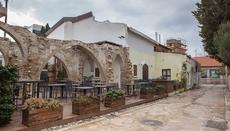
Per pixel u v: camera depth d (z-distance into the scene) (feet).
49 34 71.26
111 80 50.60
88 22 61.77
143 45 67.41
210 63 146.82
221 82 138.10
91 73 55.83
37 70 40.22
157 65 75.61
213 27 47.09
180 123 25.64
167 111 33.35
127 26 56.44
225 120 27.66
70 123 23.93
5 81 19.77
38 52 40.55
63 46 44.01
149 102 43.32
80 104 25.76
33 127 20.06
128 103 36.40
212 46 50.21
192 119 27.99
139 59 64.28
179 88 71.31
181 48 113.70
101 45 50.55
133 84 47.24
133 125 24.11
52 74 62.69
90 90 38.78
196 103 43.16
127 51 55.77
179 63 72.95
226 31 34.04
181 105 40.14
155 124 24.82
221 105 40.60
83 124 23.85
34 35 40.32
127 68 55.26
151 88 46.98
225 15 43.91
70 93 38.99
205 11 47.32
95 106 27.94
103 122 25.16
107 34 58.18
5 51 49.19
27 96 27.99
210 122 26.53
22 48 38.50
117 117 28.17
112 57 51.34
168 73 73.72
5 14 65.05
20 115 23.82
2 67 19.74
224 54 32.91
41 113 20.88
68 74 54.95
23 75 38.24
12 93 20.92
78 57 56.85
